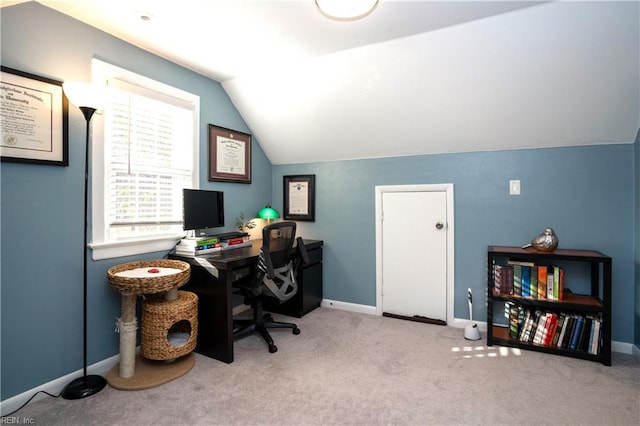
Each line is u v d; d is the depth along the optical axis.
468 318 2.75
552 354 2.23
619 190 2.30
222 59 2.39
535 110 2.26
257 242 3.09
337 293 3.32
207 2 1.69
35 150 1.69
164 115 2.38
